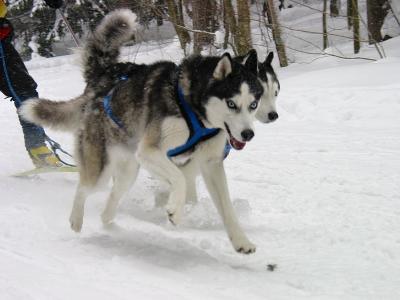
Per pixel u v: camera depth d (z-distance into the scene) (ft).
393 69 27.63
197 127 11.00
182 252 10.65
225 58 10.60
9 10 49.39
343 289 8.99
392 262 10.13
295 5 60.59
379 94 23.66
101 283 8.28
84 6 48.19
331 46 41.78
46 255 9.82
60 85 35.29
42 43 52.08
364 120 21.75
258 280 9.26
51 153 16.88
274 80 15.01
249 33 34.27
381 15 41.06
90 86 12.87
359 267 9.93
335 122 22.11
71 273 8.72
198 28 35.45
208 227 12.74
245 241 10.41
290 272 9.77
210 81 10.80
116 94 12.02
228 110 10.71
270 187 15.08
